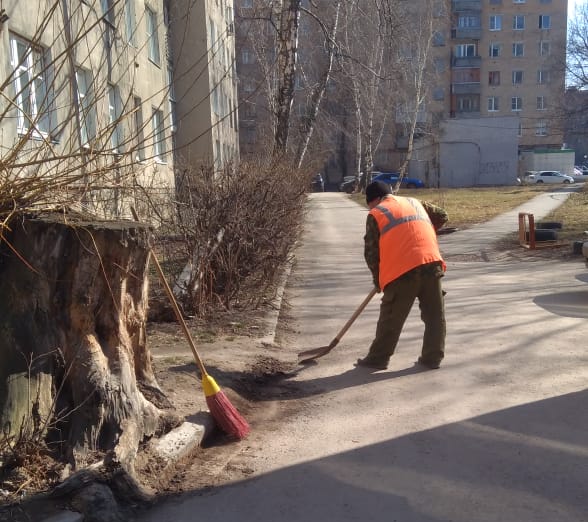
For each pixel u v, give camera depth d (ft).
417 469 12.11
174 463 12.42
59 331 12.02
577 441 13.04
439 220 19.88
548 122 195.42
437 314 18.06
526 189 145.79
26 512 10.18
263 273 28.19
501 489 11.25
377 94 126.52
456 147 181.16
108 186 13.15
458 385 16.69
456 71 208.54
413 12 114.52
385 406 15.49
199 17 35.94
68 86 14.60
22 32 24.94
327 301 28.94
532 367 17.89
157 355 19.06
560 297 27.50
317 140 75.36
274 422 14.97
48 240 11.66
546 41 206.59
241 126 69.92
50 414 11.54
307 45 62.39
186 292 24.02
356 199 115.96
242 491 11.54
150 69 50.96
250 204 26.13
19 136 12.47
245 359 19.22
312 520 10.48
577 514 10.37
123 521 10.44
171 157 27.50
